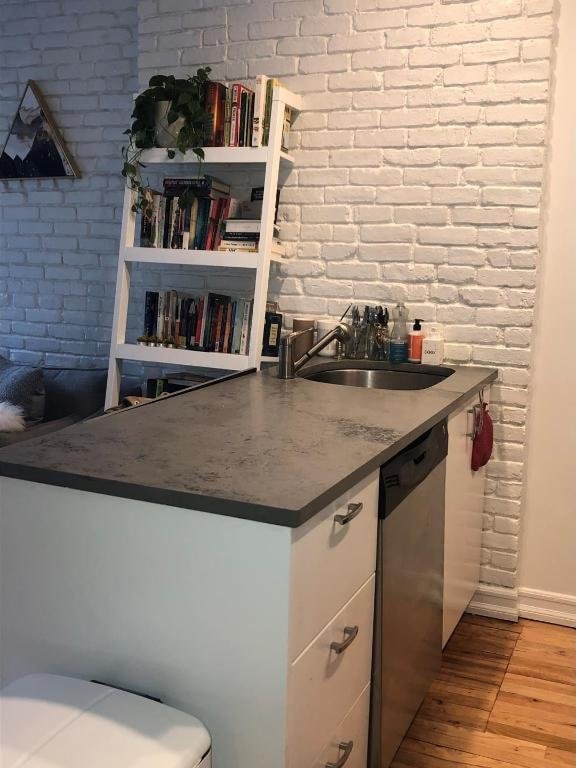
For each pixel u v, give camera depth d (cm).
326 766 165
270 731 146
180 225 333
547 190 306
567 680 272
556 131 303
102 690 148
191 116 317
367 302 329
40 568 164
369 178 322
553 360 313
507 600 320
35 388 344
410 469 200
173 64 346
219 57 338
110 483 150
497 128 302
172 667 153
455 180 310
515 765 224
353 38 318
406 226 319
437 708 252
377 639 188
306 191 333
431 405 230
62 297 403
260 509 137
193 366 364
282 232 338
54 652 165
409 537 206
